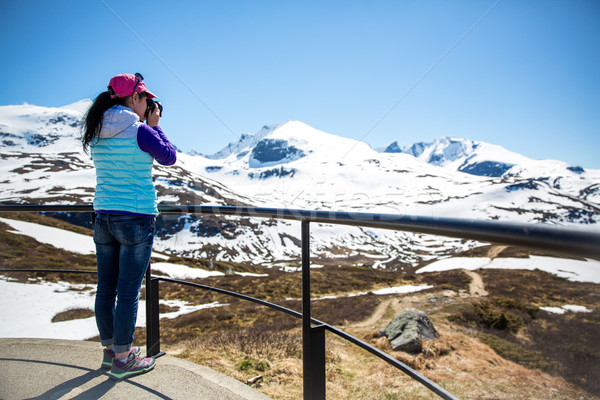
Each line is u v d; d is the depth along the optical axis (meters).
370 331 18.00
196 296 34.00
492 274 52.97
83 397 1.88
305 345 1.57
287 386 4.59
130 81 2.00
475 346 14.17
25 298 26.45
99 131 1.92
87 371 2.16
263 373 5.03
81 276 34.91
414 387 6.75
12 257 42.72
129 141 1.94
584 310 27.34
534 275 50.41
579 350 15.77
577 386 11.48
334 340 10.27
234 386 2.01
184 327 19.81
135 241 2.00
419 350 13.06
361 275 53.16
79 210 2.59
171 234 118.81
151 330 2.41
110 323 2.15
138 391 1.95
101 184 2.00
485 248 85.81
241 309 24.42
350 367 7.91
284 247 127.56
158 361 2.34
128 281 2.03
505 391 10.50
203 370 2.19
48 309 24.58
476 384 10.59
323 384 1.58
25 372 2.14
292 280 46.22
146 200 2.02
